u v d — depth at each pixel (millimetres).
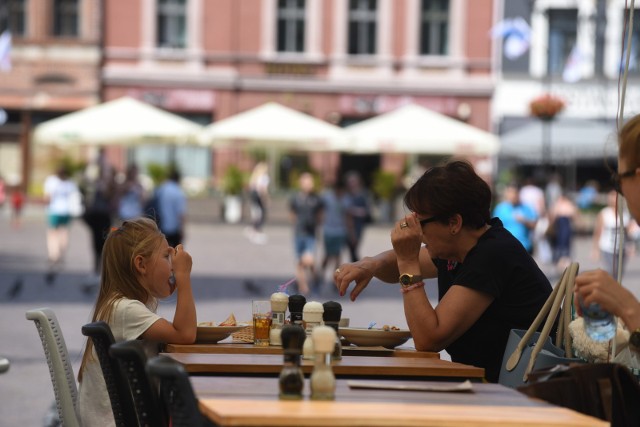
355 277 10695
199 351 9281
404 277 9297
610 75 81062
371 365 8141
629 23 8555
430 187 9383
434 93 81250
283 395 6344
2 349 22297
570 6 81062
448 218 9352
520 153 66438
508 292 9344
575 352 8219
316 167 78750
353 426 5602
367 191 74062
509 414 5902
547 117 65688
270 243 58781
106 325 8453
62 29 80000
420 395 6645
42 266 43188
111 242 9906
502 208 36281
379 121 57625
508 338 8953
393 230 9383
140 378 7371
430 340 9203
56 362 9008
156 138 54250
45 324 9016
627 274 44125
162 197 36094
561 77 81188
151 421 7418
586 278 6820
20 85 79500
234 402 6133
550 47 81438
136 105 55438
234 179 72938
